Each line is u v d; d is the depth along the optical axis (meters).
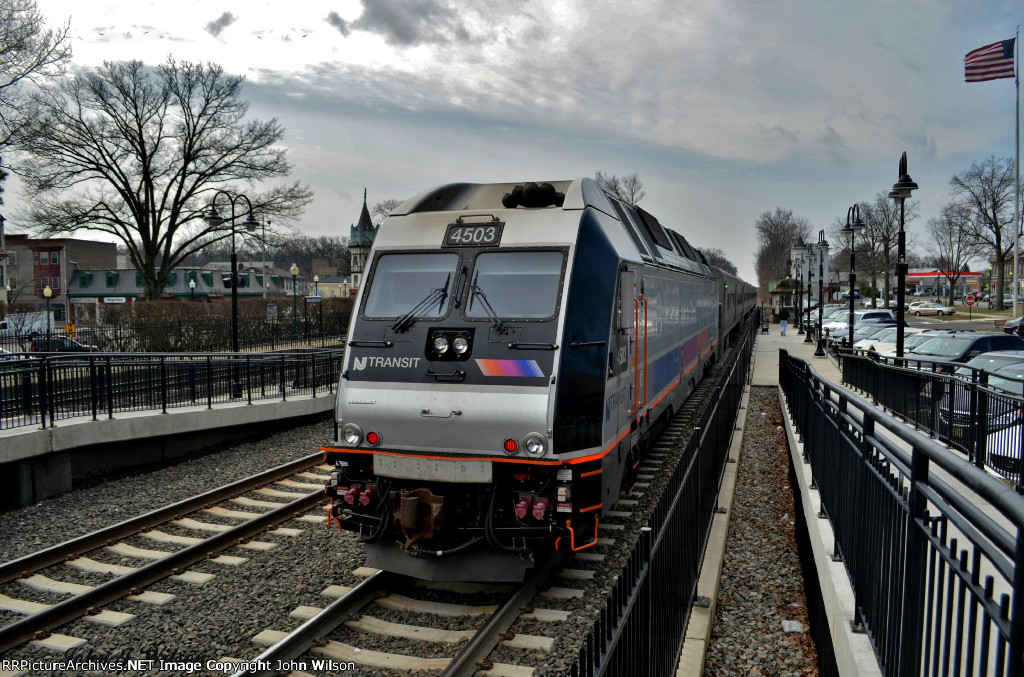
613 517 9.04
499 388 6.67
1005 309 75.75
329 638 5.93
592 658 2.81
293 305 40.38
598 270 7.31
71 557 7.98
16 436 10.27
